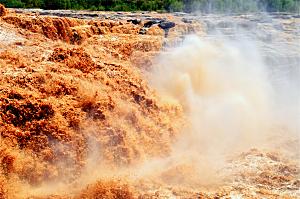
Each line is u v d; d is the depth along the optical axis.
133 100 16.81
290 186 14.80
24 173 12.03
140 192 13.33
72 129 13.55
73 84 15.05
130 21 38.66
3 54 17.62
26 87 14.24
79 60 17.84
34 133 12.81
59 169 12.81
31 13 37.69
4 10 26.42
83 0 57.50
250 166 16.31
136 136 15.73
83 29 29.31
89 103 14.55
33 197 11.63
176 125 18.39
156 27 36.50
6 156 11.71
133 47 27.08
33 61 17.39
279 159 17.34
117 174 13.97
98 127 14.22
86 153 13.59
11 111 12.84
